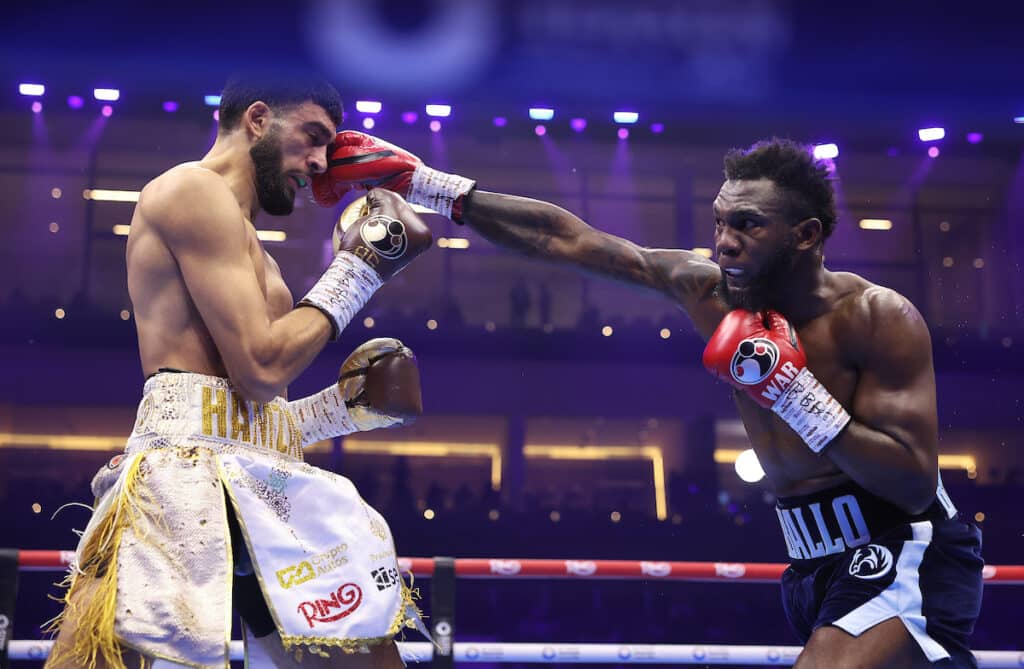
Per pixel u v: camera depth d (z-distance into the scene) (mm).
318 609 2062
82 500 12523
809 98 13844
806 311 2564
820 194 2494
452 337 14242
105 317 13727
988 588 10148
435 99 13586
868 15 11961
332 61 12883
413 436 14273
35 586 9250
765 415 2604
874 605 2371
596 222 15406
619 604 10031
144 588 1941
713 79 13453
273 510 2104
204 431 2107
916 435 2367
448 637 3629
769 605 10078
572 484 14375
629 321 14945
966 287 15094
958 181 15258
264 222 15094
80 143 14773
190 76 13234
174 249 2154
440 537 11969
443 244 15500
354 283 2309
